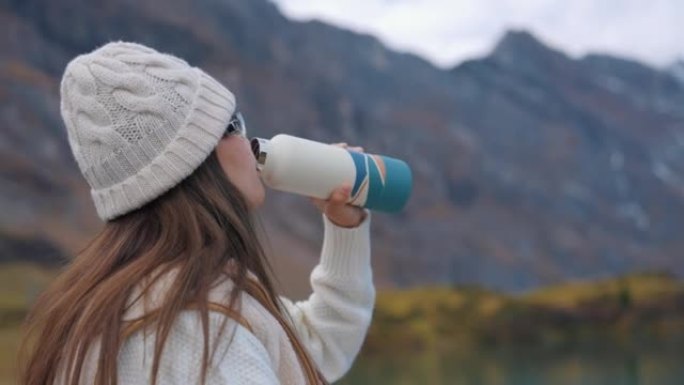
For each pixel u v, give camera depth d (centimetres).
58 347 210
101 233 223
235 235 215
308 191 271
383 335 4669
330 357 285
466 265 10969
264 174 265
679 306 5666
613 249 13462
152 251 208
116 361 194
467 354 4319
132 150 212
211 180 217
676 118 17712
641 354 4088
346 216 282
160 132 212
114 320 198
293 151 265
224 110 220
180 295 196
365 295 288
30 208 6638
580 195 14275
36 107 7894
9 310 3712
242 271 207
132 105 212
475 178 12700
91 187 224
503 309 5303
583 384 3005
